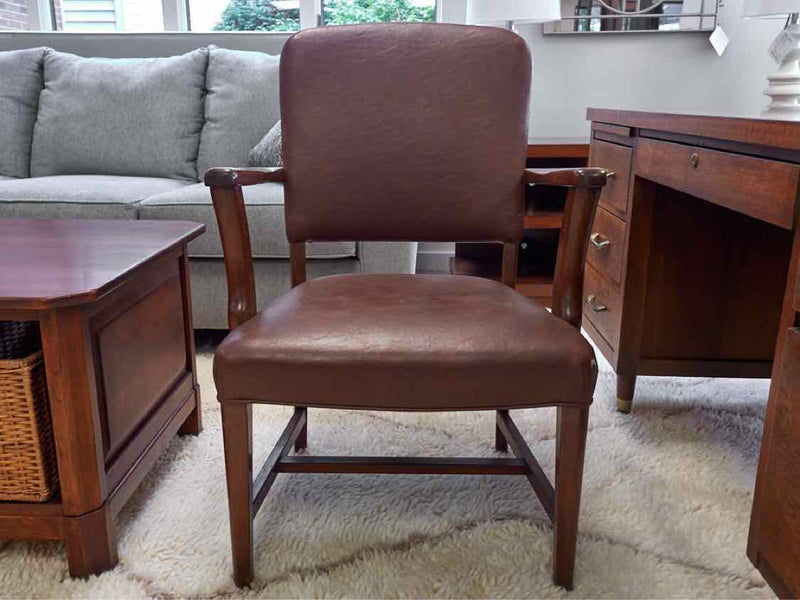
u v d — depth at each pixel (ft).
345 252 6.64
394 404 3.10
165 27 10.41
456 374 3.05
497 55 4.11
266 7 10.44
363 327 3.21
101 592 3.43
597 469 4.66
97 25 10.68
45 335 3.25
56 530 3.49
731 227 5.17
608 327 5.75
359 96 4.13
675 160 4.34
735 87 9.00
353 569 3.62
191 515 4.10
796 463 2.87
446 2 9.86
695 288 5.29
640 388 6.14
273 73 8.20
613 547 3.81
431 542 3.86
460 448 4.93
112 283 3.47
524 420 5.38
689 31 8.82
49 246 4.32
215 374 3.17
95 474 3.50
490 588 3.48
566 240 3.49
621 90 9.16
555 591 3.44
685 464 4.74
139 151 8.20
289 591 3.44
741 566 3.66
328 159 4.16
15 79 8.58
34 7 10.55
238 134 8.09
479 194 4.17
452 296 3.70
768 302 5.29
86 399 3.40
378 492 4.40
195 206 6.54
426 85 4.12
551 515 3.51
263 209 6.44
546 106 9.26
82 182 7.30
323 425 5.32
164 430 4.48
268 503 4.26
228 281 3.60
